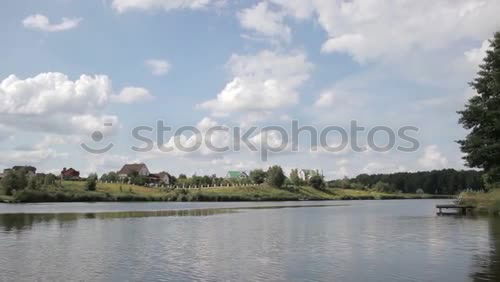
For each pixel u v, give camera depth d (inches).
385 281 800.3
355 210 3356.3
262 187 7347.4
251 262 986.7
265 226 1857.8
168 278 836.6
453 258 1003.9
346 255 1069.1
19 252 1127.6
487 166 2316.7
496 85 2247.8
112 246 1233.4
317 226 1854.1
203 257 1053.2
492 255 1034.1
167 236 1477.6
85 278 838.5
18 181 5167.3
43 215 2532.0
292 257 1047.0
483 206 2593.5
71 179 6525.6
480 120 2282.2
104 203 4822.8
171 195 5792.3
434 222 1948.8
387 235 1475.1
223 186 7234.3
